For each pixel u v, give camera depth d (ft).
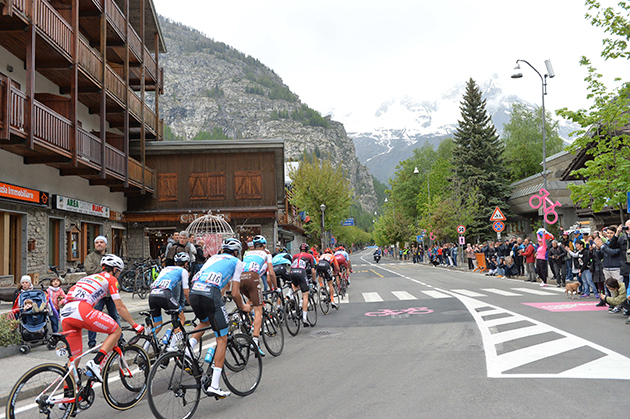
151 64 87.92
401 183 243.81
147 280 57.21
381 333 32.55
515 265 79.15
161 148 85.66
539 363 21.90
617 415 15.03
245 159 87.20
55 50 51.78
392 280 86.12
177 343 21.17
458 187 148.66
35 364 26.27
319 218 137.08
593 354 23.15
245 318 26.23
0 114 40.83
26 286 31.63
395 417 15.78
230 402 18.89
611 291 36.91
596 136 58.95
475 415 15.58
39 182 56.90
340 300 55.52
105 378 18.44
